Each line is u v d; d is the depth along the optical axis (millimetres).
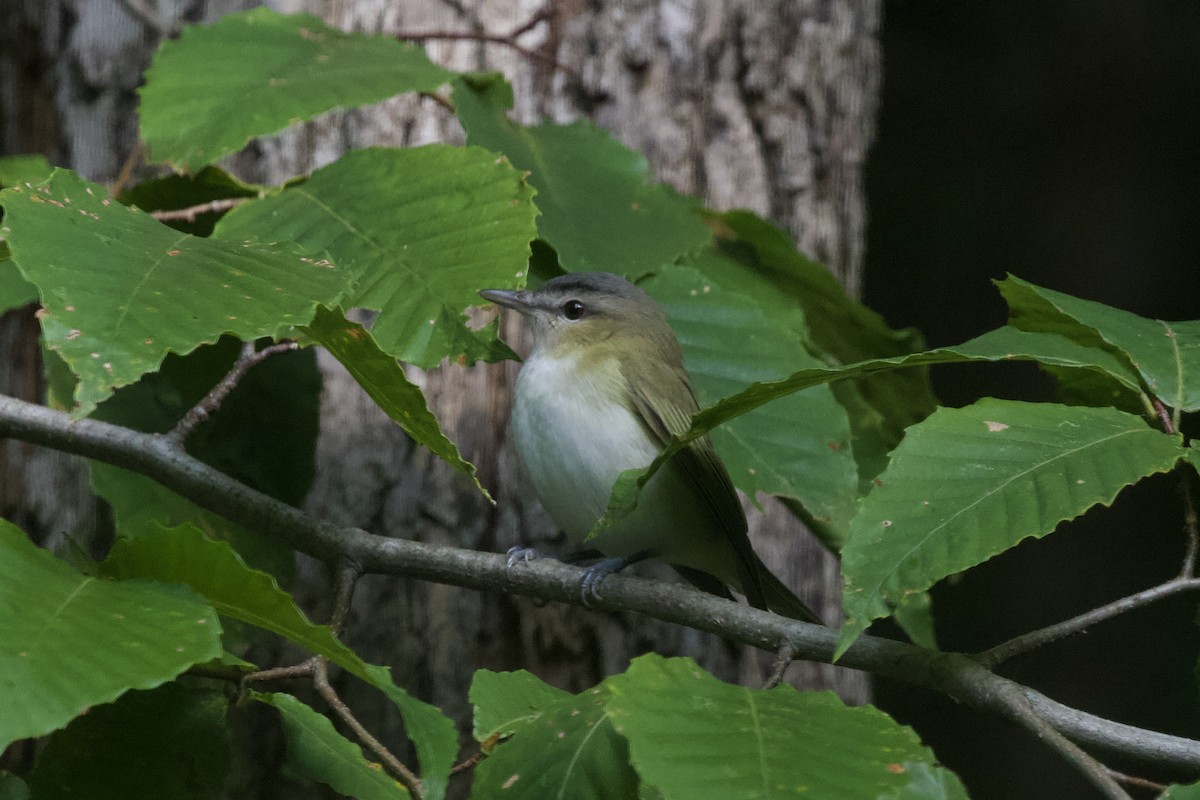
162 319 4027
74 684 3572
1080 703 16469
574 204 6875
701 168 9352
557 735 4441
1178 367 4895
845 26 10141
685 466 7047
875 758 3662
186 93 6570
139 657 3736
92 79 9031
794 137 9711
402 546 5855
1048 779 16109
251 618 4531
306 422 7410
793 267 7746
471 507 8711
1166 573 16672
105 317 3977
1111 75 17344
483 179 5754
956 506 4207
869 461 7625
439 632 8695
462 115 6688
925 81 17656
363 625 8656
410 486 8664
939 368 17438
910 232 17672
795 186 9664
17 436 6039
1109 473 4266
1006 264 17516
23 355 9227
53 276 4035
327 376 8719
